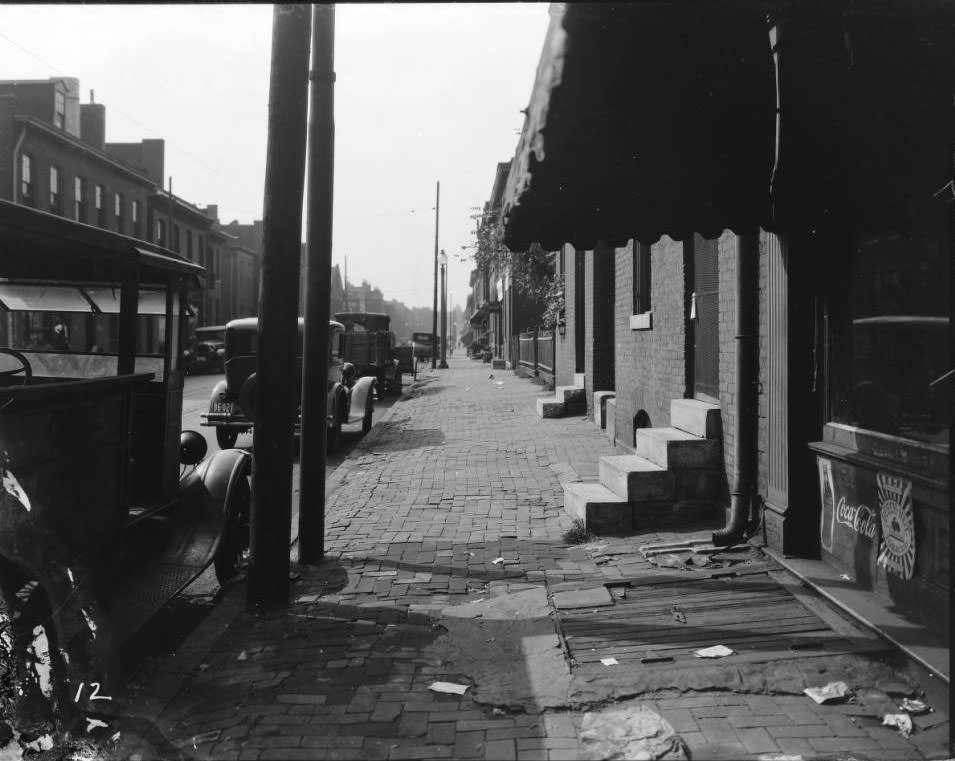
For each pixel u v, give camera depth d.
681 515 6.78
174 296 5.57
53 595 3.66
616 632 4.51
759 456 5.77
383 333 24.84
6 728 3.39
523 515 7.81
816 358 5.22
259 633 4.79
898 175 4.15
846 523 4.85
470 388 25.59
